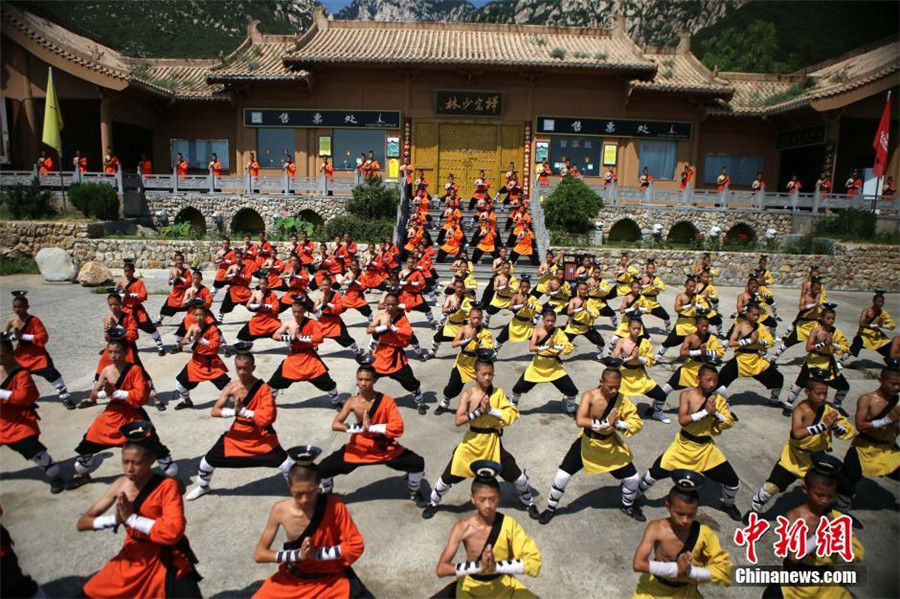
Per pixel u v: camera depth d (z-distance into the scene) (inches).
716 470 241.8
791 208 1004.6
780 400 388.8
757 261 867.4
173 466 264.2
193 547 220.2
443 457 296.2
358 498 258.5
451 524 239.8
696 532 159.6
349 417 345.7
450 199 914.7
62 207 926.4
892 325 441.7
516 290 505.7
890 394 246.1
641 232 990.4
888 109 919.7
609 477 285.6
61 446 301.6
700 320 347.6
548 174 1038.4
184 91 1140.5
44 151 1066.1
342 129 1116.5
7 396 238.4
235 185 996.6
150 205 989.2
